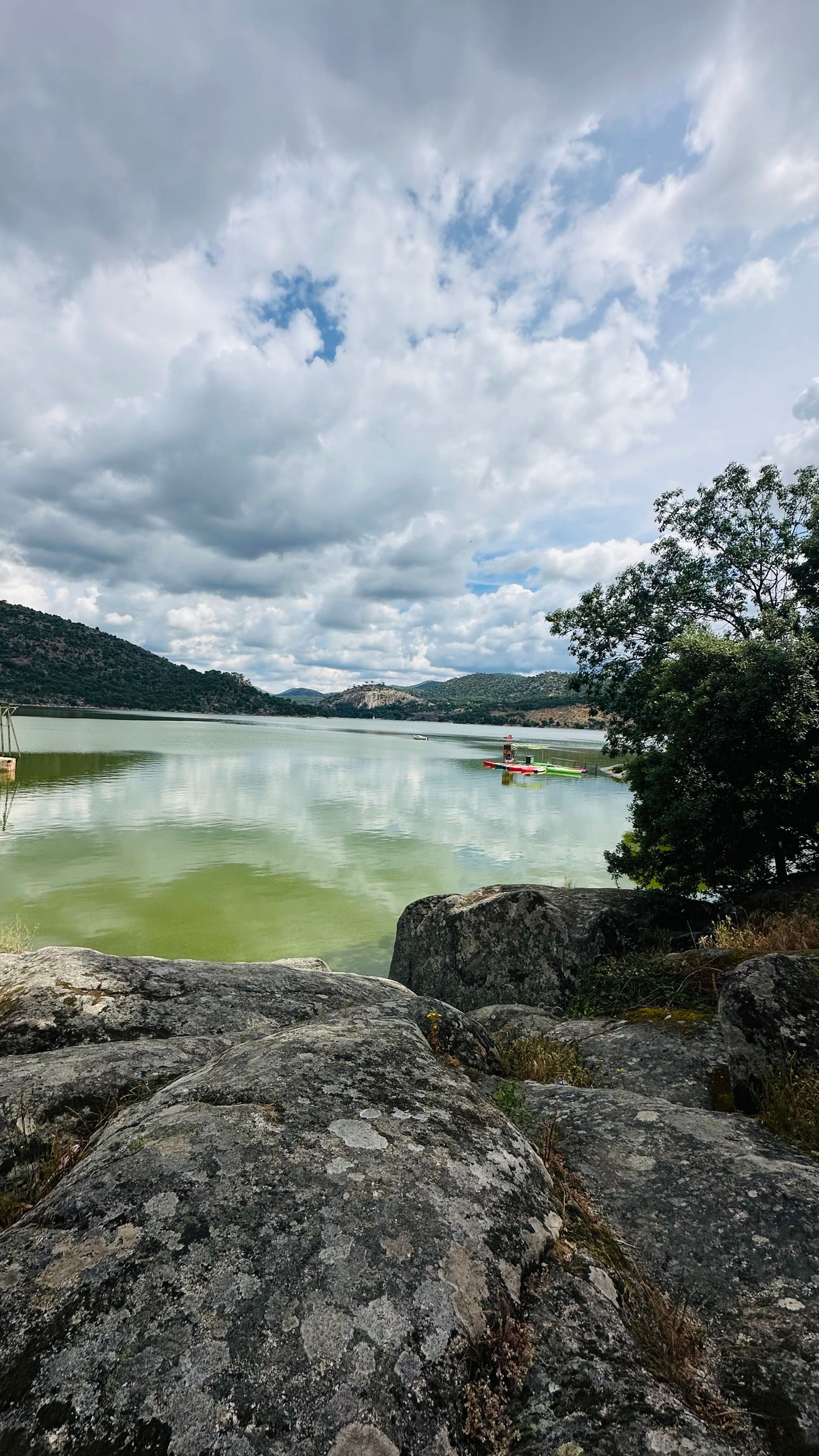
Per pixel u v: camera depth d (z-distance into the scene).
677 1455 1.60
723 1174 3.02
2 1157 2.77
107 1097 3.20
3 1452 1.44
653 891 10.86
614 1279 2.28
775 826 10.32
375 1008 4.61
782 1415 1.86
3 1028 4.10
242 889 17.09
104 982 4.68
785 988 4.57
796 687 9.25
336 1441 1.48
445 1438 1.57
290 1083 2.92
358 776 48.00
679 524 16.30
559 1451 1.60
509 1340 1.89
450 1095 3.08
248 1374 1.59
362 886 17.94
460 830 27.36
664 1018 6.37
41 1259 1.91
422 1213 2.16
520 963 9.75
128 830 24.53
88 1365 1.61
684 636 10.88
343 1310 1.77
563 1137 3.48
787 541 14.67
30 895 15.69
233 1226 2.01
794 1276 2.40
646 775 11.29
